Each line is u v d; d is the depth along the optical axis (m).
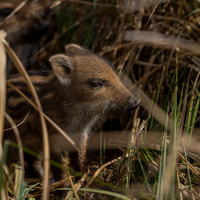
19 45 11.37
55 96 6.65
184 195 5.32
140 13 9.02
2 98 3.71
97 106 6.54
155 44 8.52
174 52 8.53
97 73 6.41
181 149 5.96
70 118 6.71
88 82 6.44
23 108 6.74
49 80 6.89
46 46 10.79
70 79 6.60
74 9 11.29
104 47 9.62
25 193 5.19
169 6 9.21
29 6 11.82
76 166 7.04
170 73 8.40
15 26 11.10
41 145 6.89
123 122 8.92
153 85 8.63
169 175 4.63
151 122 6.38
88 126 7.14
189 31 8.75
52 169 6.84
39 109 4.11
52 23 12.09
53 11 12.27
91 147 8.36
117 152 8.17
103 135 8.60
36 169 7.42
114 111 6.42
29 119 6.70
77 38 10.88
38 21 11.58
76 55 6.78
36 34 11.59
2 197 3.56
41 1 12.30
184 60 8.34
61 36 11.38
